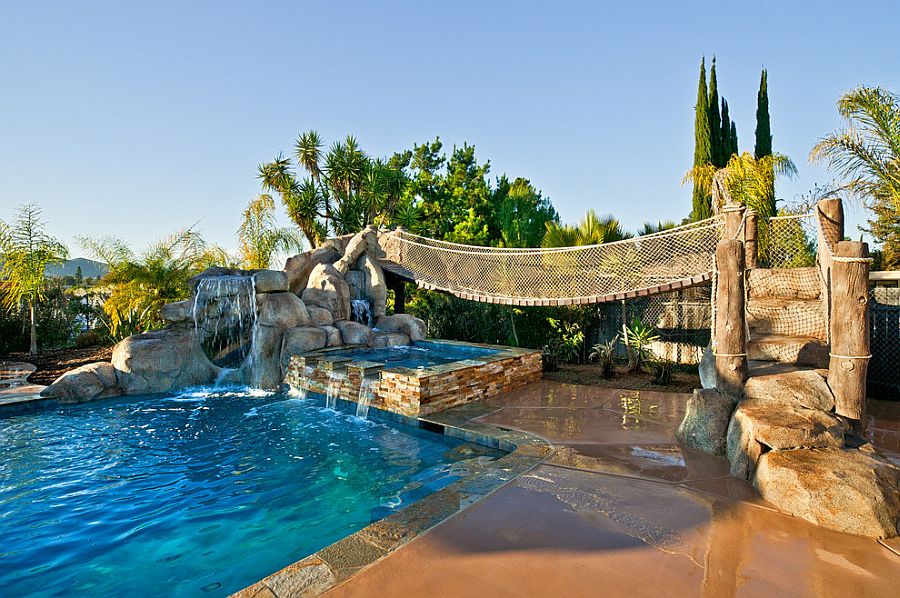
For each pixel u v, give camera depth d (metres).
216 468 5.66
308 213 23.31
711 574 2.85
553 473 4.63
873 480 3.61
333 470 5.54
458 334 14.88
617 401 7.96
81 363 11.98
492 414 7.18
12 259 13.12
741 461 4.43
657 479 4.44
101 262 14.92
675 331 11.82
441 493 4.13
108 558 3.74
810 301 7.19
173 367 10.27
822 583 2.75
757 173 11.82
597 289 10.73
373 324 13.73
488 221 27.25
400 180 24.94
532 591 2.66
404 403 7.30
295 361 9.80
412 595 2.62
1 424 7.57
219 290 10.98
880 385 7.55
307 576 2.82
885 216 12.38
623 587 2.71
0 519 4.41
